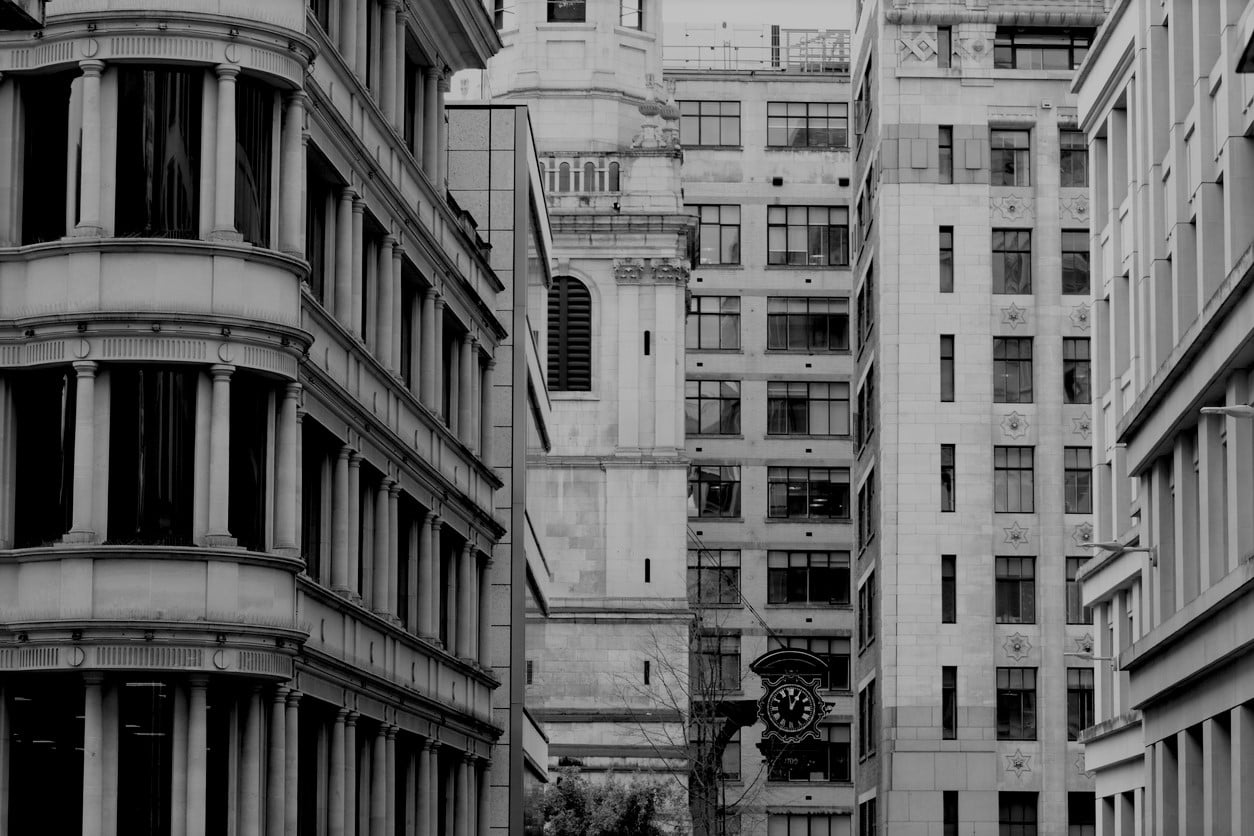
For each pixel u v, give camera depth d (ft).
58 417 121.29
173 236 122.93
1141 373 214.07
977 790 318.24
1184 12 205.77
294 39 126.93
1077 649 325.62
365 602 151.94
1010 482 327.26
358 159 146.82
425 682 168.55
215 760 120.67
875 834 336.90
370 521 153.58
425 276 170.71
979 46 332.60
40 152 123.85
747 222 455.63
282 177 128.26
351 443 144.66
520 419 219.41
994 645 323.16
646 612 352.49
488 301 202.80
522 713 216.13
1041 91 332.19
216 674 119.55
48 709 118.83
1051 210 330.75
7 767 117.70
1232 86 182.09
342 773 141.49
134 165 122.83
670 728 346.95
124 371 120.98
